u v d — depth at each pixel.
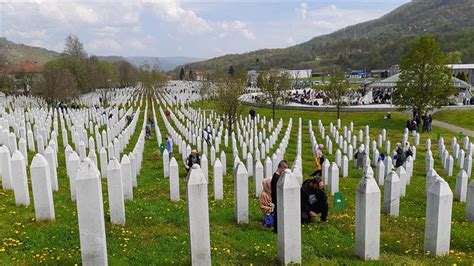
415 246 9.74
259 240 9.86
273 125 44.12
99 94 78.62
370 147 31.45
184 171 20.75
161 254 8.66
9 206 11.73
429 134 39.72
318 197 11.58
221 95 35.50
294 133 38.44
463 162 23.27
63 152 24.44
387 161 19.86
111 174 10.55
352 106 58.50
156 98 82.38
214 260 8.44
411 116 50.88
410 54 42.69
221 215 12.11
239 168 11.25
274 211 10.66
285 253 8.28
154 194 15.30
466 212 12.67
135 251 8.80
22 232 9.35
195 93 88.25
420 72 41.69
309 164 23.97
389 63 154.88
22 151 19.11
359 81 112.81
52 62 89.19
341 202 11.72
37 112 38.62
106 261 7.80
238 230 10.66
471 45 137.75
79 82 78.31
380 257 8.84
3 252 8.28
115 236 9.66
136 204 12.95
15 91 79.06
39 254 8.27
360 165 23.44
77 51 104.56
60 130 34.78
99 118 40.16
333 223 11.61
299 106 60.06
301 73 147.12
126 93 88.00
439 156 27.69
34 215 10.82
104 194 14.32
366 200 8.49
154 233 10.05
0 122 29.28
